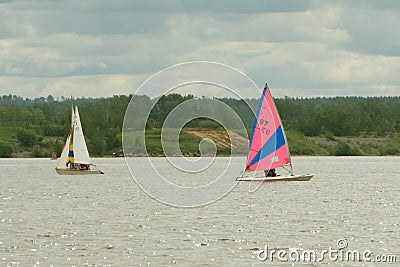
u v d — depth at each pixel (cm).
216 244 8875
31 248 8662
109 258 8088
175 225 10494
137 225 10506
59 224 10656
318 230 9956
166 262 7881
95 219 11244
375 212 12125
